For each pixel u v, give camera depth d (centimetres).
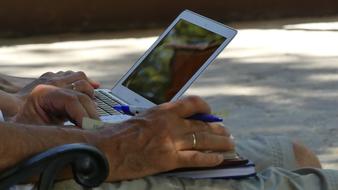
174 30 321
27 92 325
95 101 309
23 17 1042
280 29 1034
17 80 356
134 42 996
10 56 927
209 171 251
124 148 246
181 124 251
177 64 307
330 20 1084
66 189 239
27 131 237
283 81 771
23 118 281
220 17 1092
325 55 883
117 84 332
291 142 291
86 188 236
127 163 246
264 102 699
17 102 315
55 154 225
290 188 249
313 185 249
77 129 248
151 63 322
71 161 228
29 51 955
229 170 251
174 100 277
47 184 226
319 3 1112
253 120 646
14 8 1037
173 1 1080
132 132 249
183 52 307
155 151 247
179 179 250
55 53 940
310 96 716
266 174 255
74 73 330
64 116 277
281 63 847
